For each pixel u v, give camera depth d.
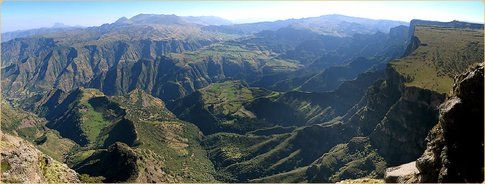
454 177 47.81
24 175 85.88
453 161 48.78
